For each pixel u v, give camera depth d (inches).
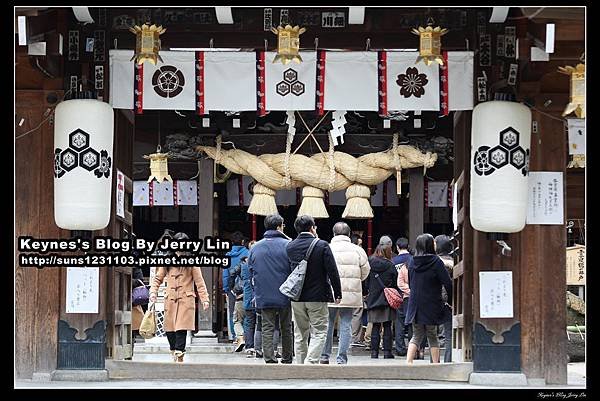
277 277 529.0
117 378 492.1
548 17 445.4
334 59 498.0
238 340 745.6
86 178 463.5
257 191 795.4
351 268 565.0
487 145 465.4
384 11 497.7
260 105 497.0
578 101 462.3
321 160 781.9
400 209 957.2
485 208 466.3
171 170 844.6
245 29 498.6
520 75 490.6
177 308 557.3
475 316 491.5
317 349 517.0
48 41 469.7
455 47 495.2
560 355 490.3
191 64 497.4
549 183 497.7
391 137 804.0
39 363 489.7
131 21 495.2
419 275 527.8
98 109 465.7
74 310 488.4
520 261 493.4
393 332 777.6
